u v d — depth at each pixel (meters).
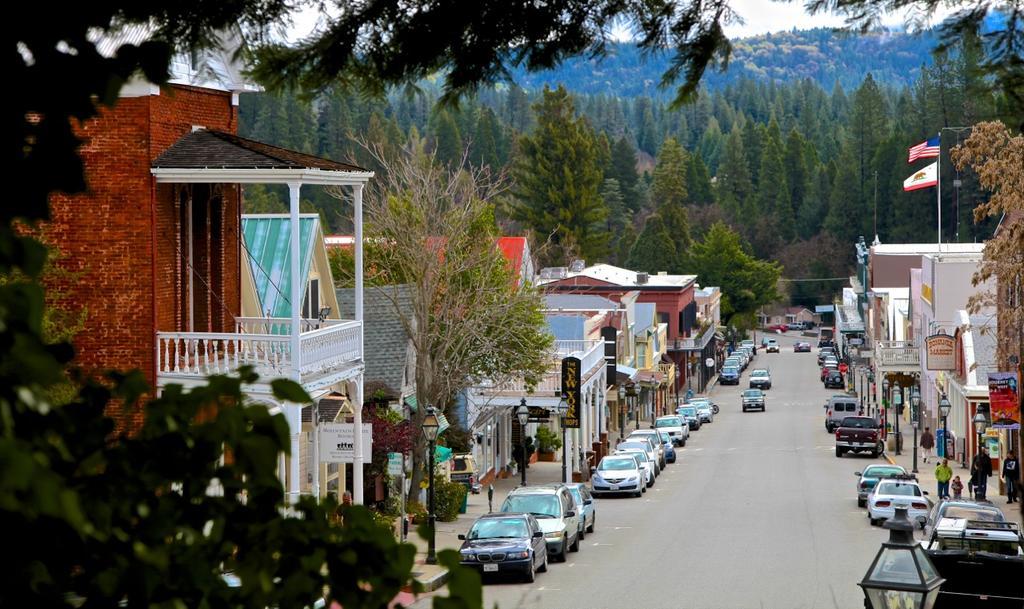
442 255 74.81
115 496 8.24
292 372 45.34
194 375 44.97
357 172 49.00
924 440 103.19
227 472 8.82
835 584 47.81
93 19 8.66
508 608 43.19
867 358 171.62
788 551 57.84
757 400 168.38
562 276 158.38
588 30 12.59
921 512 66.81
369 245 80.81
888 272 189.38
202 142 46.44
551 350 92.31
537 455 109.88
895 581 25.36
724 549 58.94
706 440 133.75
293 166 44.91
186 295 48.34
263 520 9.02
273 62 12.37
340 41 12.30
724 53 12.77
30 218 8.47
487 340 72.25
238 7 11.65
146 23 11.25
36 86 8.30
